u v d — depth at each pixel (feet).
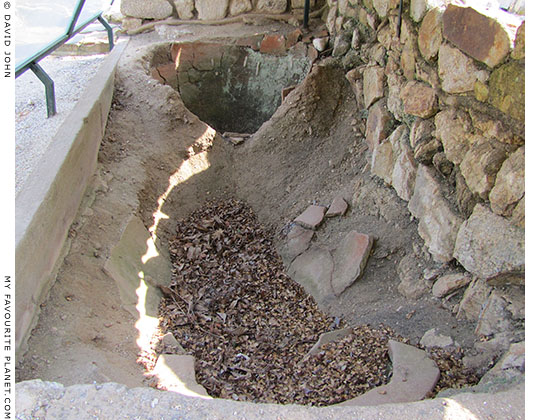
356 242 14.43
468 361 10.44
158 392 8.16
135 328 12.00
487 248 10.56
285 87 21.89
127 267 13.55
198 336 12.71
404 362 10.59
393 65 15.10
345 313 13.48
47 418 7.62
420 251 13.29
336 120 19.17
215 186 19.10
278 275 15.66
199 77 22.03
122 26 22.80
